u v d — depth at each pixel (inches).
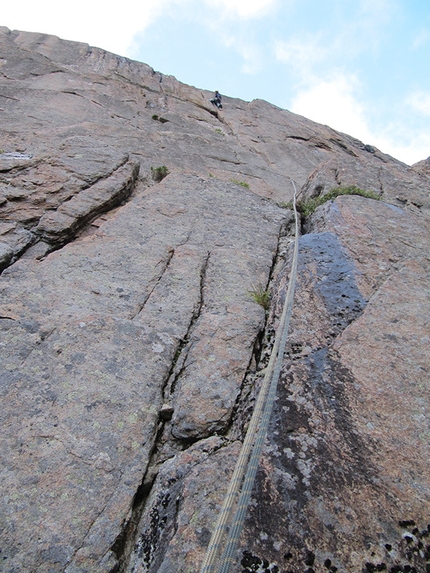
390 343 139.4
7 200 228.5
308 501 94.2
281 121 802.8
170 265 201.6
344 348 137.2
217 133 643.5
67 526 96.3
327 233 205.0
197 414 128.4
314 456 103.7
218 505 97.0
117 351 144.9
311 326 147.6
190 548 88.4
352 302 158.6
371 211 227.5
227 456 109.2
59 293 171.2
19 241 206.2
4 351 135.9
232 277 201.2
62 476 105.5
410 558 85.3
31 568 88.4
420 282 172.4
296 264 172.7
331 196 270.8
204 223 242.7
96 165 280.1
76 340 146.1
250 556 84.4
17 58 644.1
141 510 106.7
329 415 114.4
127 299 175.5
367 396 120.2
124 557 96.7
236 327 165.9
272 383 108.3
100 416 122.1
